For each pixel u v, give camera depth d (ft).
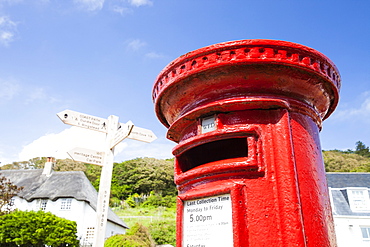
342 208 65.98
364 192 67.51
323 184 5.33
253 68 5.16
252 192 4.75
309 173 5.05
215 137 5.22
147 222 108.17
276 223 4.54
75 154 22.16
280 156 4.88
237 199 4.64
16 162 232.53
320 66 5.42
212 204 4.97
